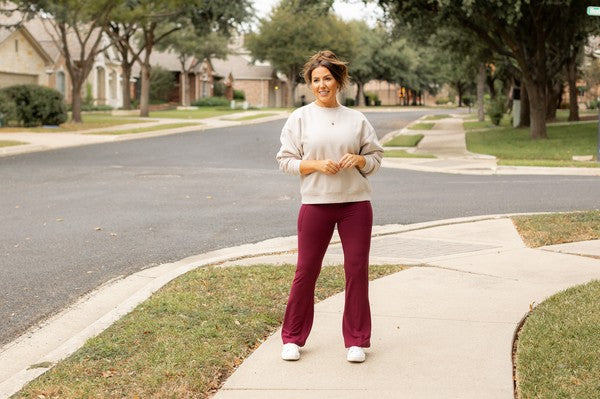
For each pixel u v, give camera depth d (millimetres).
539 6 25406
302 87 102375
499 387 4109
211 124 39594
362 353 4555
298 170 4488
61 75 55312
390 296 6047
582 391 3922
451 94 129125
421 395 4016
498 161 19594
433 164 19375
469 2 20328
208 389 4164
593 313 5324
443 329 5168
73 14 34688
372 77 95125
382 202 11898
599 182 14555
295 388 4156
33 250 8273
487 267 7086
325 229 4586
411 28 30516
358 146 4527
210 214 10797
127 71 58781
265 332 5172
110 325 5277
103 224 9930
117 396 4016
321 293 6141
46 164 18781
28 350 5145
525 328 5043
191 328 5145
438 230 9109
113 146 25281
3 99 32688
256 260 7445
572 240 8281
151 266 7539
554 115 40344
